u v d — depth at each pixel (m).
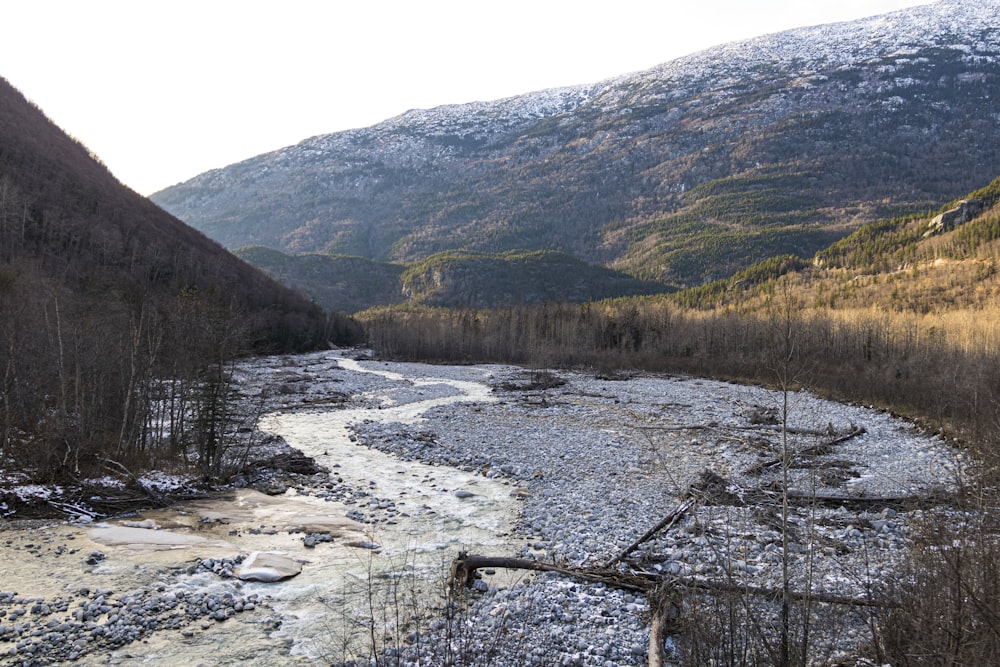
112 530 16.94
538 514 18.98
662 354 87.44
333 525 17.89
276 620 11.96
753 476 23.20
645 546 15.85
